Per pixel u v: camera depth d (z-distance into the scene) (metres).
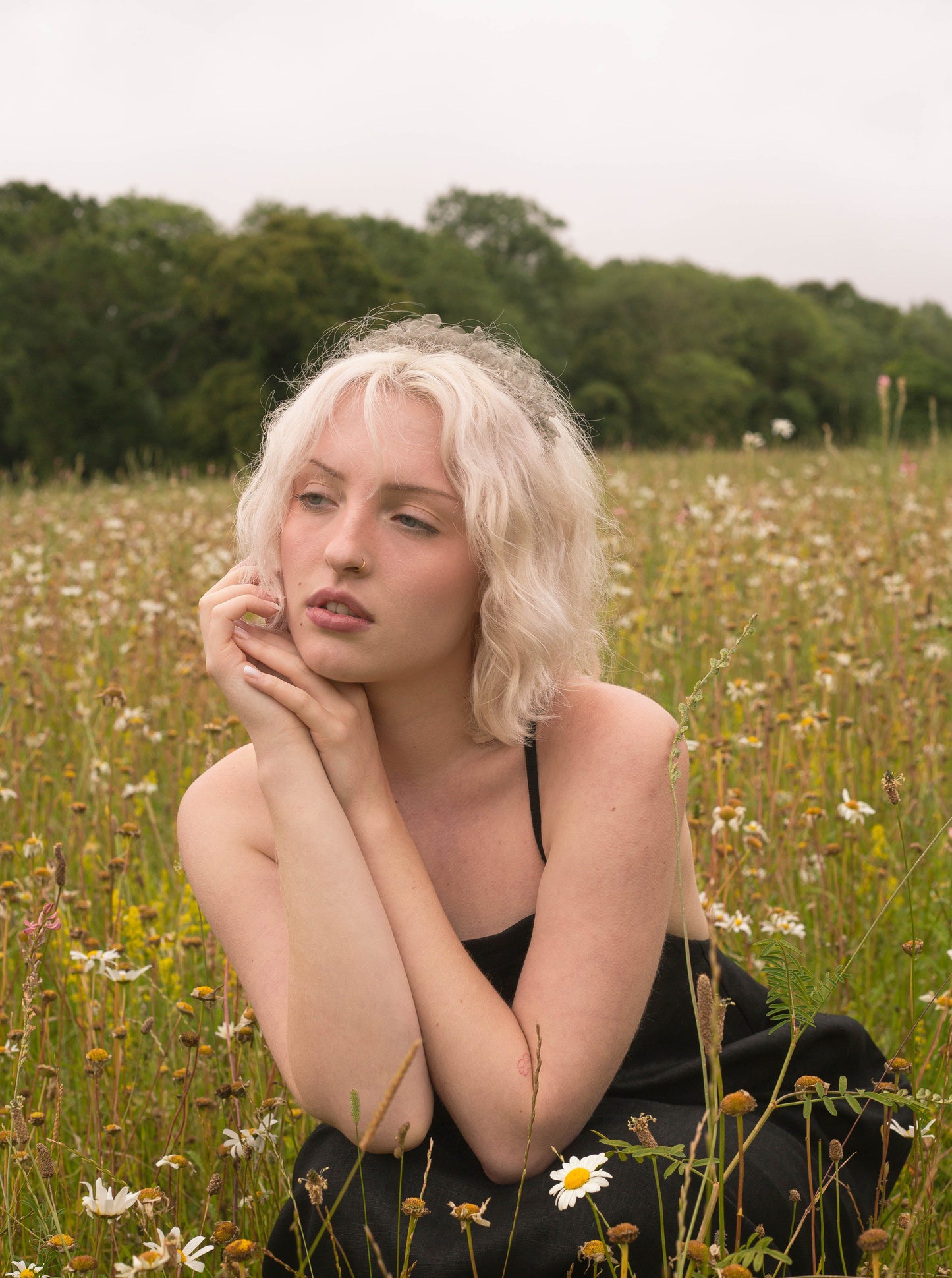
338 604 1.71
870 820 3.38
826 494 8.99
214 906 1.88
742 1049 1.83
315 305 45.69
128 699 4.32
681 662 4.55
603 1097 1.82
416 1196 1.61
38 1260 1.70
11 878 3.10
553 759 1.82
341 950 1.62
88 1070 2.03
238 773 1.96
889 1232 1.80
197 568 6.26
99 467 43.38
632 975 1.69
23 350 42.81
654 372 65.25
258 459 1.99
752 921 2.66
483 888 1.84
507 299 62.75
